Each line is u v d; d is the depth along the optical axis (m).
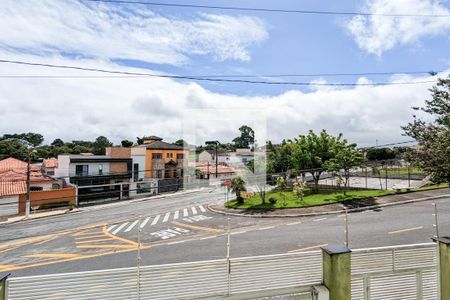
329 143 29.00
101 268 12.20
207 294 6.83
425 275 8.12
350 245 13.17
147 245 15.45
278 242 14.37
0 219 27.97
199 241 15.58
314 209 21.36
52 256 14.40
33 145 59.19
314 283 7.44
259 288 7.12
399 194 24.14
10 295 5.80
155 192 41.50
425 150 10.87
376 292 7.72
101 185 38.00
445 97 11.29
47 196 32.97
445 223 15.90
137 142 60.28
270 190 29.66
